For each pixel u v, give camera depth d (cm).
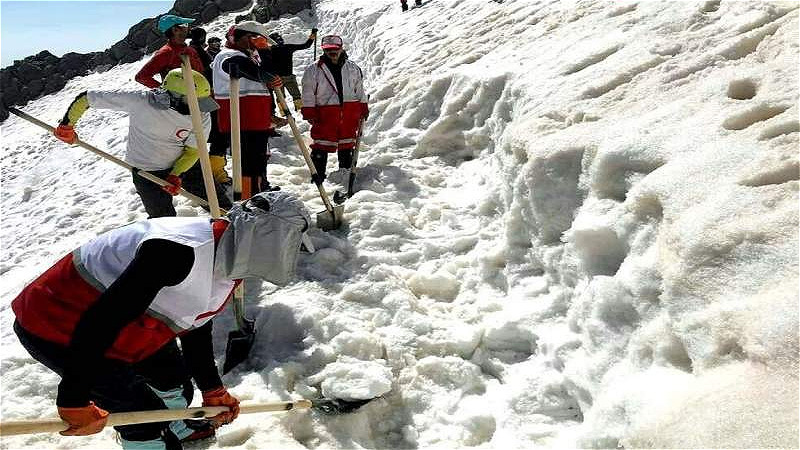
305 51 1423
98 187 805
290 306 392
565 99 448
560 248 367
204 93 429
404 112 727
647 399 231
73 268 229
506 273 408
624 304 283
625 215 305
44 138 1416
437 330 375
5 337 432
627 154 330
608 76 445
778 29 372
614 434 241
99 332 201
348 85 605
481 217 487
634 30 512
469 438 311
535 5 823
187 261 215
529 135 425
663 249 268
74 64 2292
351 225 498
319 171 612
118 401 236
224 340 384
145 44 2239
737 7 438
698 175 279
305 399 329
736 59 381
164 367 271
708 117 320
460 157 620
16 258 662
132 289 204
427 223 505
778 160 258
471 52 754
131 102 428
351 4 1758
